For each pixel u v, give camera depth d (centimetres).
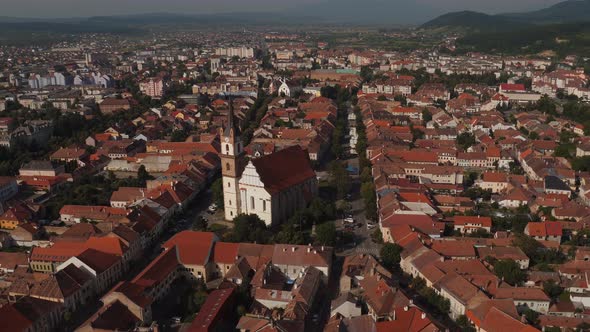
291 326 17638
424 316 17650
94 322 17488
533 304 19812
